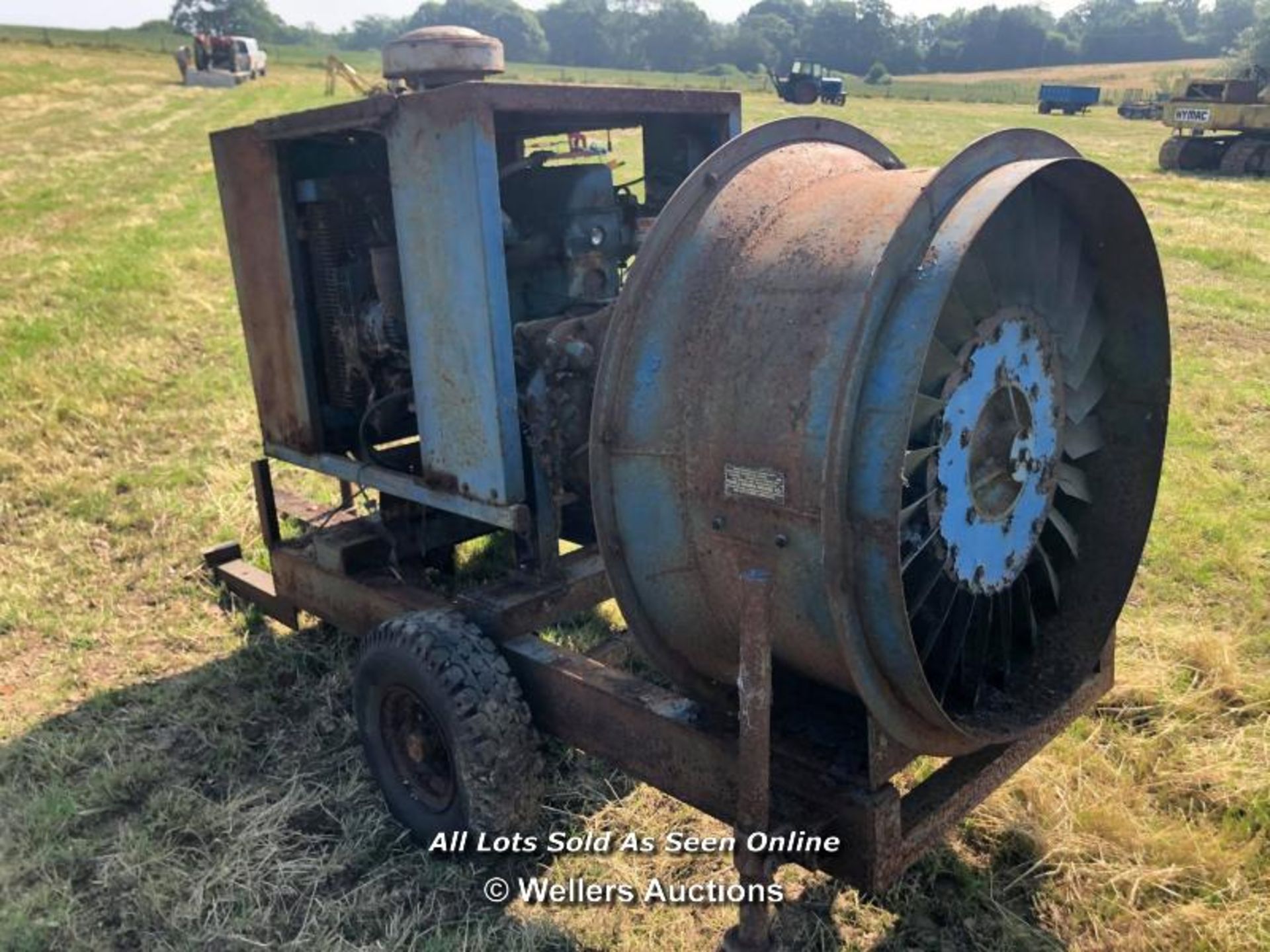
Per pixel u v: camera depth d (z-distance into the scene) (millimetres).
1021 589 3061
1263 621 4609
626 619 2922
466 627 3262
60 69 44375
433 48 3516
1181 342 9414
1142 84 69062
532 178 3643
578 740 3195
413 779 3459
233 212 4109
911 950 2938
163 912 3152
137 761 3828
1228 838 3277
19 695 4352
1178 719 3875
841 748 2736
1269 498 5992
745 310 2518
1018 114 42719
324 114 3467
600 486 2795
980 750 2932
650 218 3848
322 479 6508
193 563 5453
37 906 3182
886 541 2178
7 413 7551
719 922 3064
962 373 2531
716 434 2521
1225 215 16656
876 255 2328
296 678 4449
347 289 3812
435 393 3412
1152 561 5176
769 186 2764
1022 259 2723
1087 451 3176
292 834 3477
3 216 16344
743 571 2527
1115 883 3104
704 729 2824
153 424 7574
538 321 3408
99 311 10617
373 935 3072
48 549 5664
